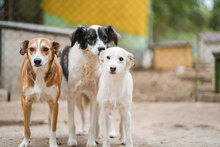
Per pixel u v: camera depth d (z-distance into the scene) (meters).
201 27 33.72
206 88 10.62
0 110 7.10
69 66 4.90
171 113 7.57
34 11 14.23
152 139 5.15
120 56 4.18
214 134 5.48
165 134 5.59
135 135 5.51
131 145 4.32
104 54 4.33
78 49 4.86
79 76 4.77
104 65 4.29
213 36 18.66
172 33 32.97
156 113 7.65
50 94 4.22
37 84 4.15
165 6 31.36
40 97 4.21
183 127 6.21
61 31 9.50
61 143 4.79
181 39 33.09
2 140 4.73
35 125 6.27
